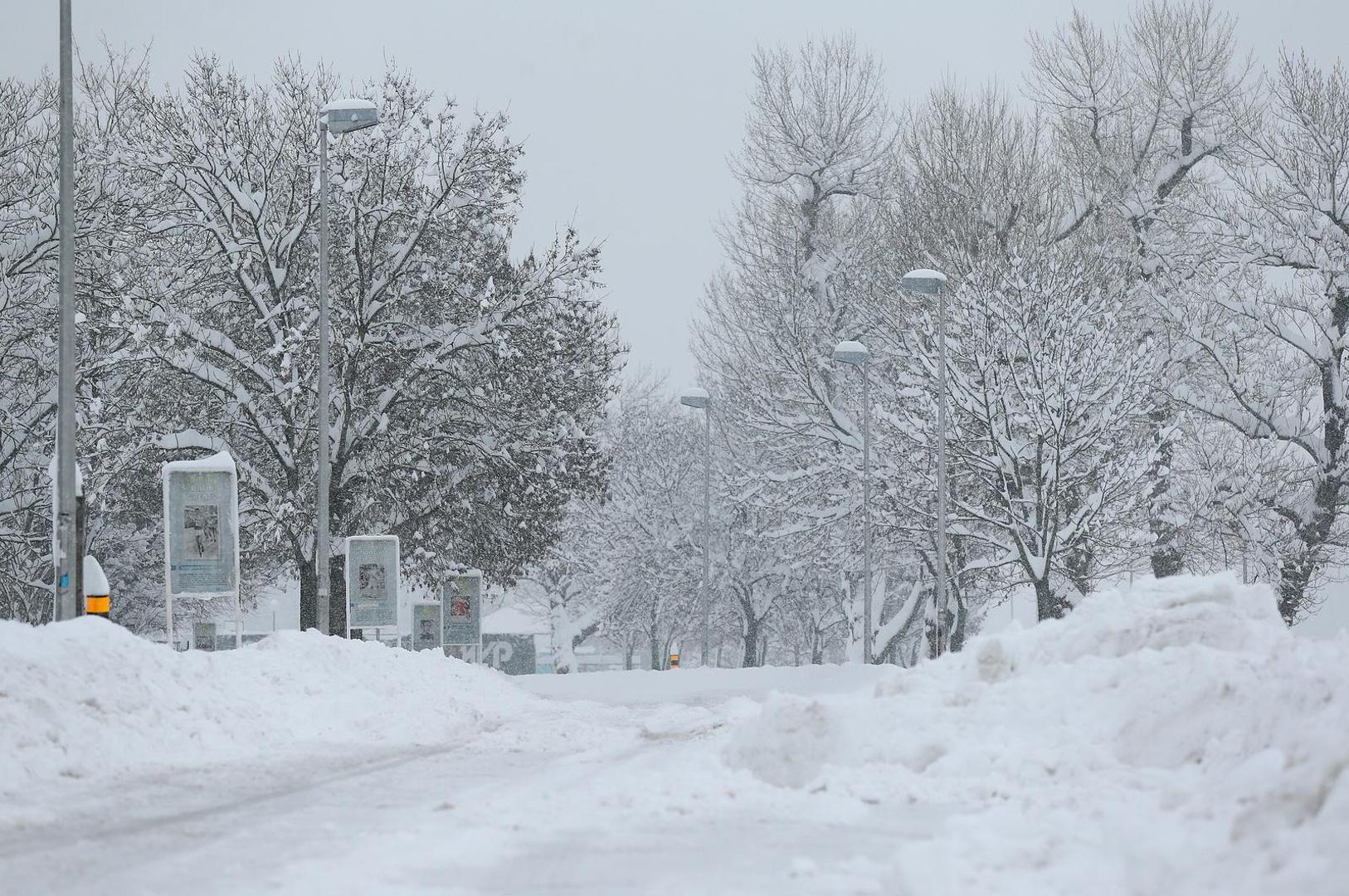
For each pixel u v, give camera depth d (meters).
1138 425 59.44
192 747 19.98
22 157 56.88
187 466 33.47
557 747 22.22
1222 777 11.66
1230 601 18.56
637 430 100.19
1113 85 69.50
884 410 60.12
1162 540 59.16
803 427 71.69
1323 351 59.31
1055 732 15.24
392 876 9.91
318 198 53.75
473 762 19.42
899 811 13.52
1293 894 7.34
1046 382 53.59
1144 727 14.71
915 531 60.41
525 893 9.38
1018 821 11.35
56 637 20.66
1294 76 61.34
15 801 14.60
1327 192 60.44
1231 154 64.19
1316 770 8.57
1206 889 7.80
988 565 56.38
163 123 54.41
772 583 91.81
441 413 53.78
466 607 53.94
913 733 15.90
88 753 17.75
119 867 10.48
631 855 11.04
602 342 55.88
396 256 54.31
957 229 67.94
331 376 52.50
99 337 53.59
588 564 99.88
